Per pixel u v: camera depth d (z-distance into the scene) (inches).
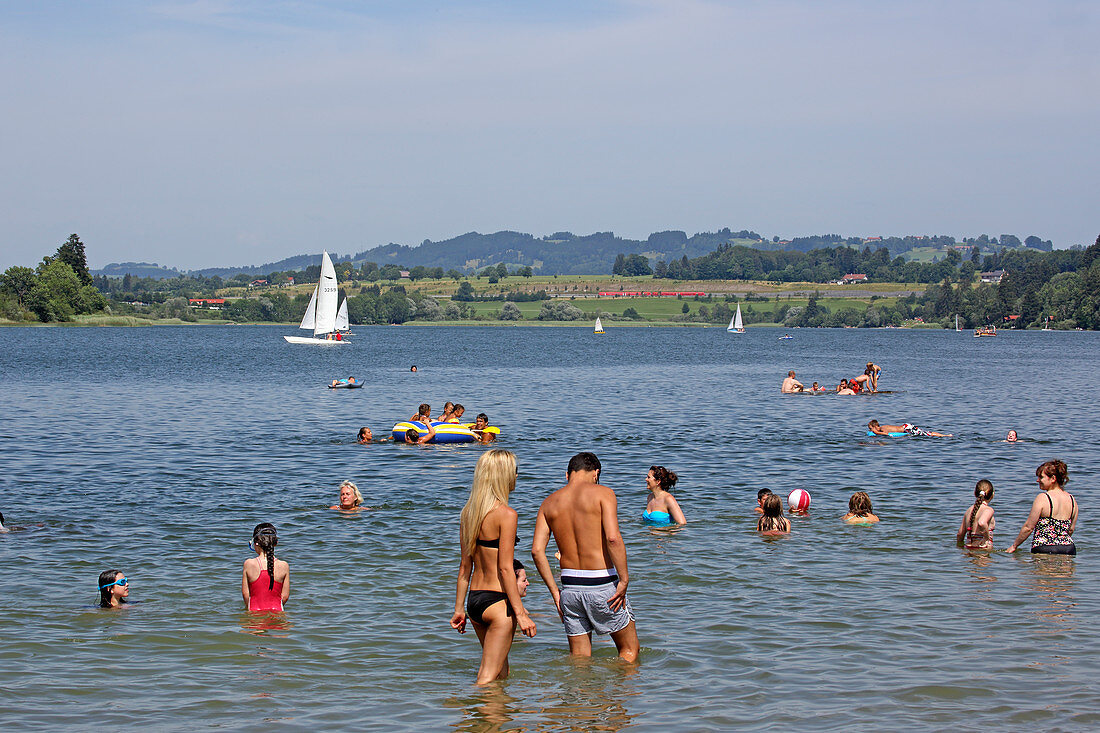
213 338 6176.2
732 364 3590.1
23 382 2345.0
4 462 1045.8
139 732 366.0
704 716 380.5
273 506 799.7
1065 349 5378.9
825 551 650.2
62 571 592.1
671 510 734.5
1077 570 601.6
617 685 414.3
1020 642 467.5
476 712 385.4
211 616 508.4
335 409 1723.7
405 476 962.1
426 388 2285.9
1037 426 1464.1
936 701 394.6
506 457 421.4
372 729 369.1
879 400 1953.7
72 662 441.4
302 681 420.2
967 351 5068.9
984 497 656.4
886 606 526.9
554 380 2613.2
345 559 624.1
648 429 1406.3
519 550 656.4
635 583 572.4
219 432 1342.3
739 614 513.7
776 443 1236.5
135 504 805.9
